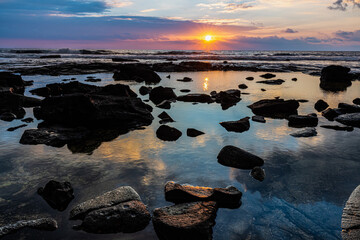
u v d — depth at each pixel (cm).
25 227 323
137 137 706
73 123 795
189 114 988
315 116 934
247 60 5872
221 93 1338
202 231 310
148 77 2233
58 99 821
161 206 377
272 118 935
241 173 486
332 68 2156
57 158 552
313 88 1781
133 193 393
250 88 1755
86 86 1471
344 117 883
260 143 654
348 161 542
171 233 315
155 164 523
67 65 3034
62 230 323
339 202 388
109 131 768
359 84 2081
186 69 3334
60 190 390
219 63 4678
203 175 477
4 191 414
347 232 318
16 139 676
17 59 4784
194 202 374
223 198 382
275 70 3300
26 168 501
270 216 355
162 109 1080
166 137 699
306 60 5831
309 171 495
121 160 543
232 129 775
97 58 5716
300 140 678
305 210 369
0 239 304
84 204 364
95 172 485
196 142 661
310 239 309
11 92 1152
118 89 1091
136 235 317
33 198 395
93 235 316
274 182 451
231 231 324
